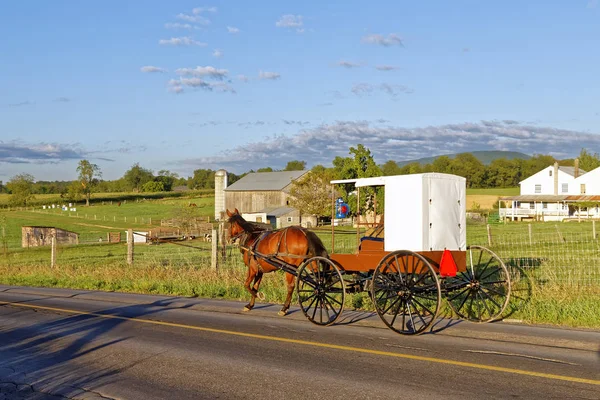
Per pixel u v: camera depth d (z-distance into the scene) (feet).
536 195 280.10
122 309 49.47
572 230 156.46
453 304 42.42
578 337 32.94
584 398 22.47
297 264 41.98
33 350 34.35
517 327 36.27
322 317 42.37
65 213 365.61
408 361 28.68
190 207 262.67
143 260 101.81
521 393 23.24
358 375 26.53
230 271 67.31
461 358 28.91
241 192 298.97
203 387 25.62
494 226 195.00
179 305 50.65
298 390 24.61
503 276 51.93
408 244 38.17
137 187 652.89
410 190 38.14
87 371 29.04
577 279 53.47
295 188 250.37
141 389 25.64
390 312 40.86
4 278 85.05
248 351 32.17
